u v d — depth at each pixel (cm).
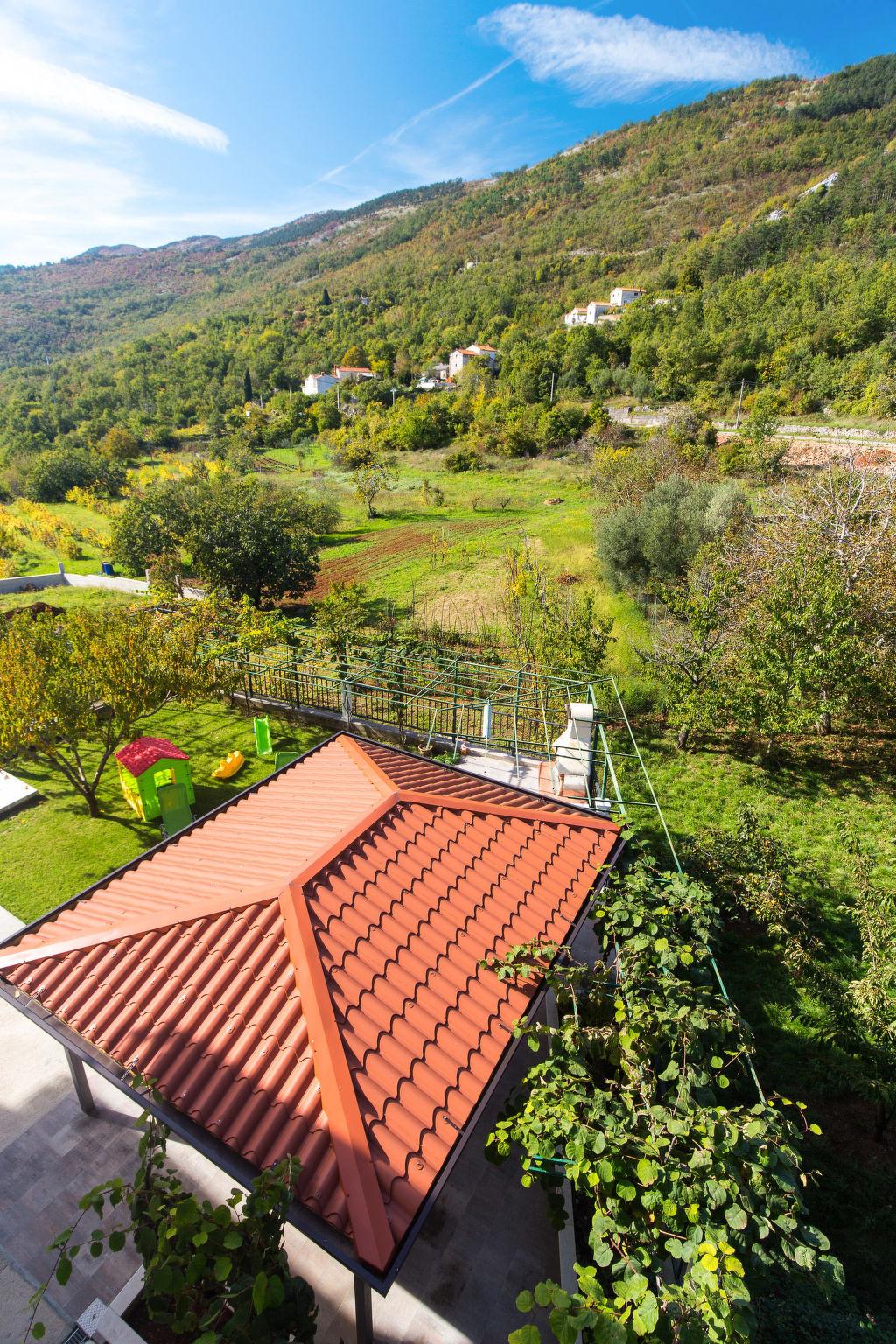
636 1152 457
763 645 1534
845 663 1430
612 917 673
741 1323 346
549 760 1447
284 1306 391
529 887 735
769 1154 437
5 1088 796
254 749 1706
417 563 3556
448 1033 561
